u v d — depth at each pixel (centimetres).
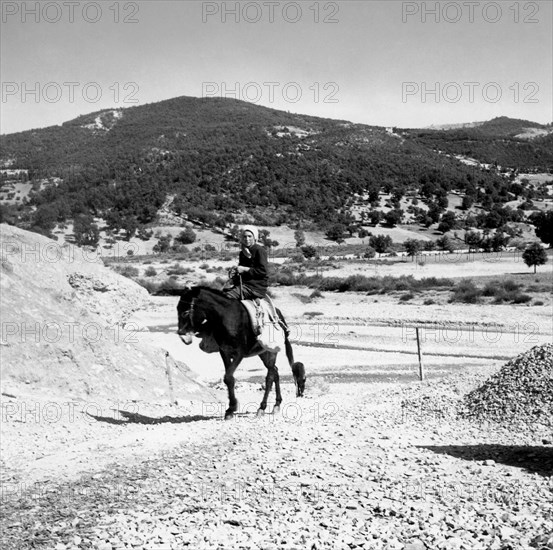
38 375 1577
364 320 4072
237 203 18375
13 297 1669
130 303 1980
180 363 1975
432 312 4247
